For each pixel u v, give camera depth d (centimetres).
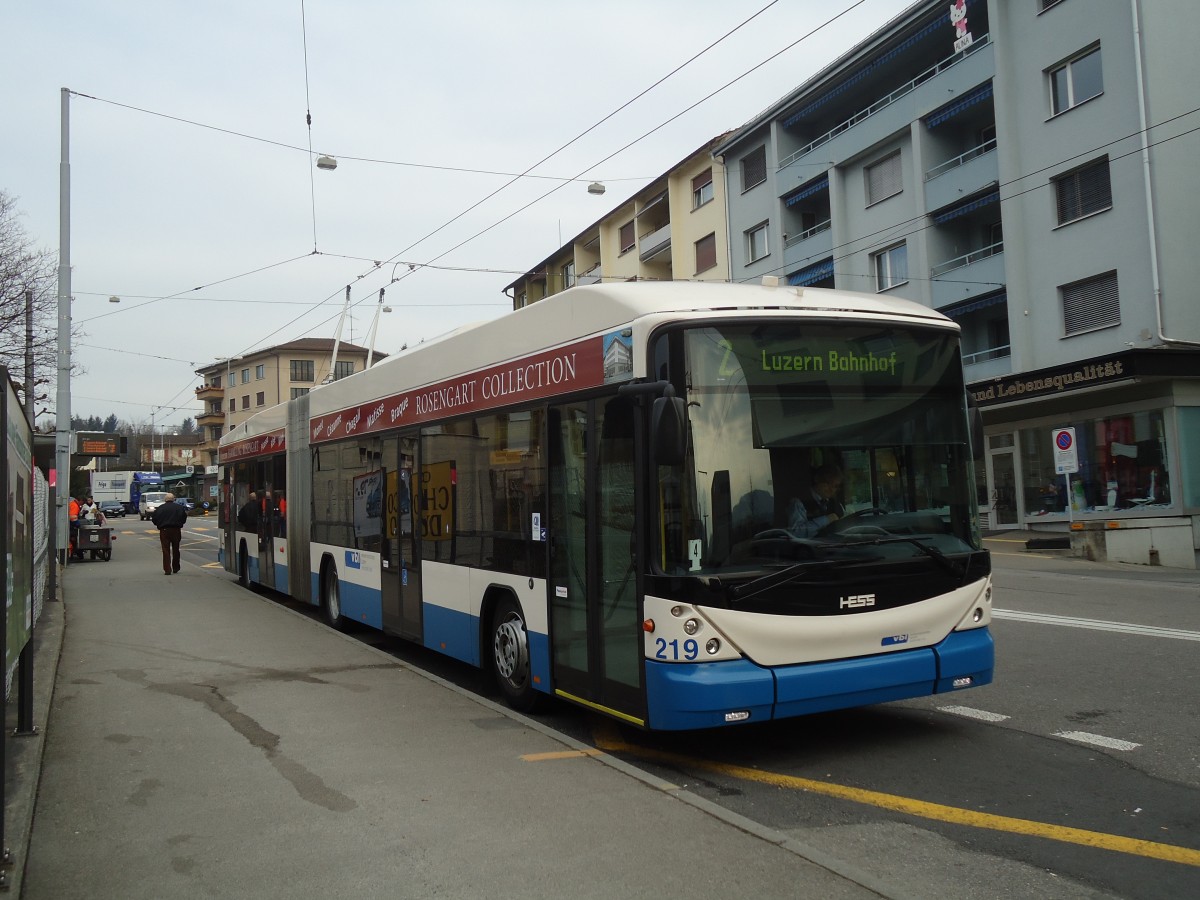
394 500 995
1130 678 805
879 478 601
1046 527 2506
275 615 1345
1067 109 2369
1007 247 2520
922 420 621
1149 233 2178
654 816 495
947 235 2802
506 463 756
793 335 589
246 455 1766
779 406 579
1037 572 1772
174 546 2167
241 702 791
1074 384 2266
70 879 433
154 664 969
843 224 3120
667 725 550
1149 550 1911
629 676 588
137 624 1262
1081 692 765
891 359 617
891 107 2888
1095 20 2286
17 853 447
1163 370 2122
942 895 402
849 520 587
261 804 532
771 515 566
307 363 7844
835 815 508
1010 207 2511
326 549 1231
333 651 1036
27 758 614
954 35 2784
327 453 1244
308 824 497
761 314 582
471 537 814
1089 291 2348
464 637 826
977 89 2602
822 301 616
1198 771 565
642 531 570
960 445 635
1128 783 548
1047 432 2511
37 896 415
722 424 562
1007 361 2589
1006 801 524
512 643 746
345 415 1170
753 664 550
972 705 738
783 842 454
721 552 552
